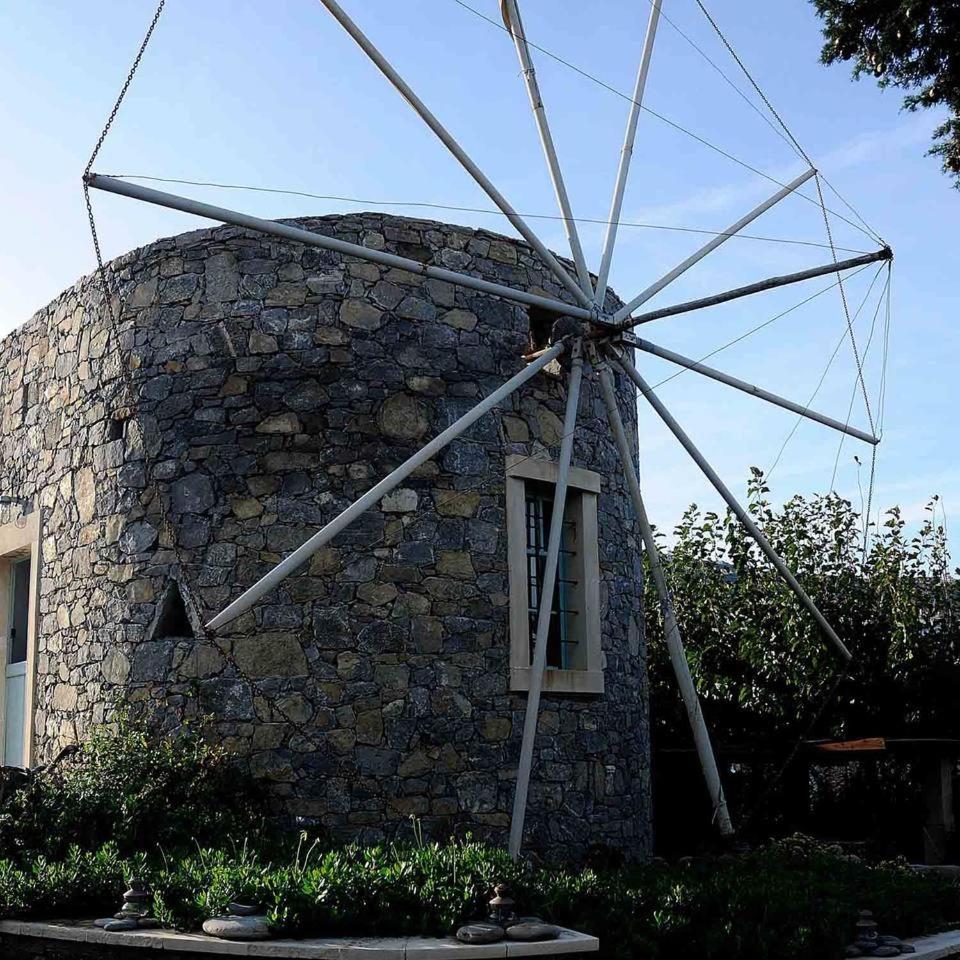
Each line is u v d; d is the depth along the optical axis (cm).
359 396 1202
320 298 1215
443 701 1180
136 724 1188
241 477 1197
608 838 1289
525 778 1070
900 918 1048
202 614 1186
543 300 1149
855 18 1251
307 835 1080
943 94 1258
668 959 893
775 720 1920
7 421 1507
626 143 1315
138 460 1242
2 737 1464
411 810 1148
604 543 1354
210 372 1222
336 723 1146
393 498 1194
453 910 808
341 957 750
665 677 1956
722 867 1142
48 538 1375
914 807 1767
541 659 1095
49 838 1024
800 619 1867
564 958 793
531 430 1283
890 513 1948
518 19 1300
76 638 1296
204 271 1240
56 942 851
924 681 1870
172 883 877
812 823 1853
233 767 1138
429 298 1248
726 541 1988
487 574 1223
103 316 1309
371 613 1170
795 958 904
